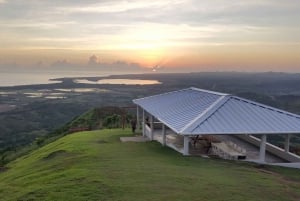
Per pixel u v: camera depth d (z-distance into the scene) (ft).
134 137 95.20
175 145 81.46
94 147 77.25
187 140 67.41
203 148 77.25
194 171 52.75
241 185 46.47
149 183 45.11
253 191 44.34
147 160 61.16
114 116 154.10
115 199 39.73
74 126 155.84
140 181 45.98
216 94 78.64
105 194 41.39
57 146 89.51
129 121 142.31
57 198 41.47
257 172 56.59
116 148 75.87
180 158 64.28
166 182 45.62
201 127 64.08
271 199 42.06
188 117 70.59
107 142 86.94
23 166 74.49
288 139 72.08
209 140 79.92
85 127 141.69
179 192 41.91
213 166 58.39
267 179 51.65
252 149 78.95
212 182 46.50
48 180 50.88
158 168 53.72
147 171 51.39
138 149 74.84
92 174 49.96
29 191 46.29
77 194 41.98
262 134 66.08
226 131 63.36
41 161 72.95
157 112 84.69
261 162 66.69
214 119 66.69
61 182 47.91
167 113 80.48
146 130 98.02
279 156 73.15
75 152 73.56
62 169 57.72
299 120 69.36
